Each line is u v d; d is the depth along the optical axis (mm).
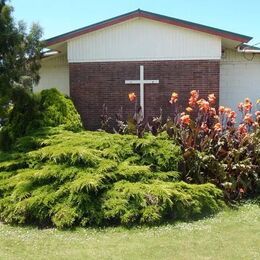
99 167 8508
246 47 18000
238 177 9656
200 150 9883
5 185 8828
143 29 16219
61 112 11633
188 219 8250
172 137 10016
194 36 15992
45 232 7645
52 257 6305
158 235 7320
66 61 19516
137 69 16297
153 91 16219
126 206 7945
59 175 8406
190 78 16047
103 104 16469
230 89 18500
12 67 11523
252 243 6844
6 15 11234
